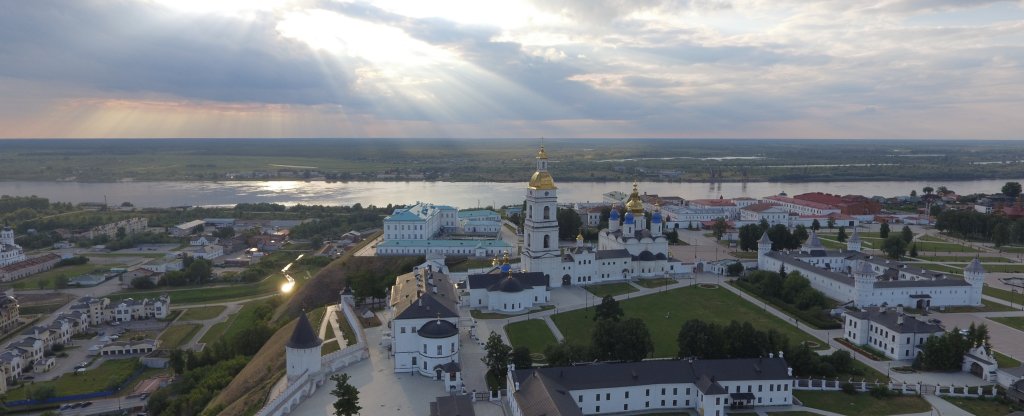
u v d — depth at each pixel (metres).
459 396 151.38
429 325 184.62
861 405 165.00
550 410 136.75
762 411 161.75
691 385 163.50
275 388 173.12
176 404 191.38
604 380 161.12
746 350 178.88
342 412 149.38
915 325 199.38
